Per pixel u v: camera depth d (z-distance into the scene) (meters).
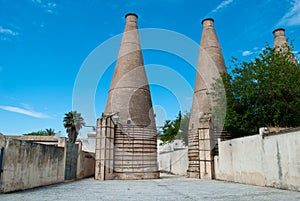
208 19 24.41
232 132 19.69
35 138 22.02
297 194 9.69
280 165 11.77
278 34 25.30
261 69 17.73
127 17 23.02
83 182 16.50
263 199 8.52
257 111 17.67
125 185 14.40
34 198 8.84
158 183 15.73
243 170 15.08
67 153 16.98
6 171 9.98
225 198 8.91
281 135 11.77
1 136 9.76
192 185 14.21
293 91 16.69
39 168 12.86
